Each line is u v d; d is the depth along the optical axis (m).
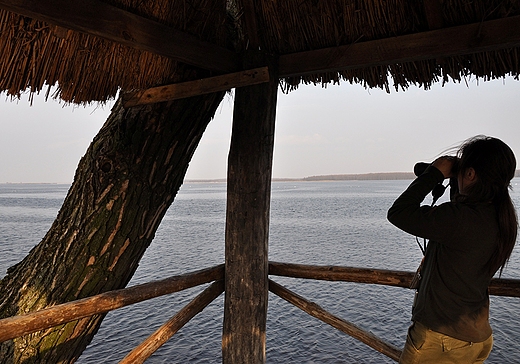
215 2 2.22
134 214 2.45
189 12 2.06
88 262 2.41
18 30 1.74
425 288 1.48
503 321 14.66
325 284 20.98
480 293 1.40
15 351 2.35
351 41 2.25
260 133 2.39
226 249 2.51
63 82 1.95
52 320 1.72
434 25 2.00
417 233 1.38
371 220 55.50
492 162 1.37
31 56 1.82
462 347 1.39
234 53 2.39
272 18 2.34
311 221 56.59
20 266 2.62
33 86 1.88
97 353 13.02
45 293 2.41
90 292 2.45
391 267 24.61
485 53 2.10
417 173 1.66
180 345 13.79
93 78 2.04
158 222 2.61
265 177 2.44
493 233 1.34
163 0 1.91
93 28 1.61
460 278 1.38
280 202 112.56
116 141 2.42
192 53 2.09
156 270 24.27
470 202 1.41
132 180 2.42
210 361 12.64
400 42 2.08
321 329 15.14
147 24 1.84
